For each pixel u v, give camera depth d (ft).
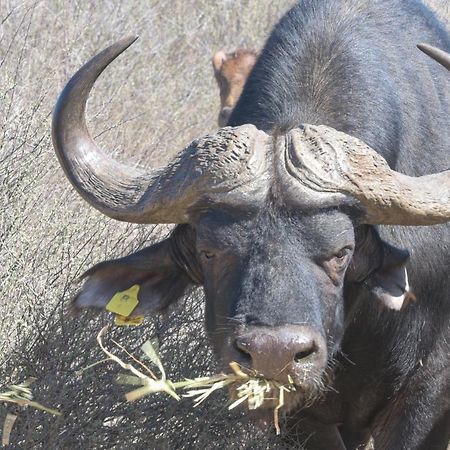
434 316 54.85
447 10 70.08
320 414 56.75
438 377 55.42
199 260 48.08
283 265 44.62
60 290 59.88
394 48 56.44
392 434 55.88
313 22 55.57
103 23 97.30
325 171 46.24
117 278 51.24
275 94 53.11
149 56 99.96
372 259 49.90
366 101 52.95
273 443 57.77
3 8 92.17
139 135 87.97
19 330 58.08
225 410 57.36
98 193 48.49
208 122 97.86
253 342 42.47
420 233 53.31
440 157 55.98
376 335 53.83
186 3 108.58
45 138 65.87
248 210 45.70
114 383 56.29
